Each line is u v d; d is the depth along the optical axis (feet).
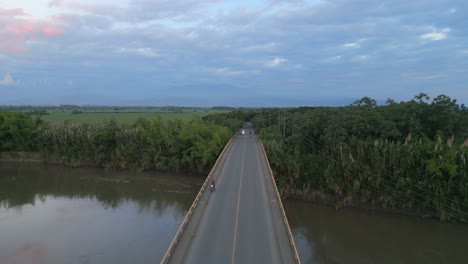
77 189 195.72
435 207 154.92
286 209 168.55
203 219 96.32
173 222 143.54
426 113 199.21
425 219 155.02
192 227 90.38
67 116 493.77
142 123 264.72
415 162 161.79
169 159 234.99
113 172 237.45
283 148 210.59
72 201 172.65
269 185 132.26
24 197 178.70
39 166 256.11
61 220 144.15
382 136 187.52
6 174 230.89
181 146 231.91
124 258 111.45
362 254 124.36
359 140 180.96
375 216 159.43
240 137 302.45
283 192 182.09
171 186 203.21
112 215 151.53
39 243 121.49
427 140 171.22
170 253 74.28
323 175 181.78
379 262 118.93
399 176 163.12
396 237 138.10
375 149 171.32
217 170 157.79
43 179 217.36
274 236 85.35
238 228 90.02
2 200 173.27
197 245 79.92
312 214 162.40
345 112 204.64
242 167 164.76
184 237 83.97
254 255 75.46
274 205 108.47
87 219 145.79
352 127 188.75
